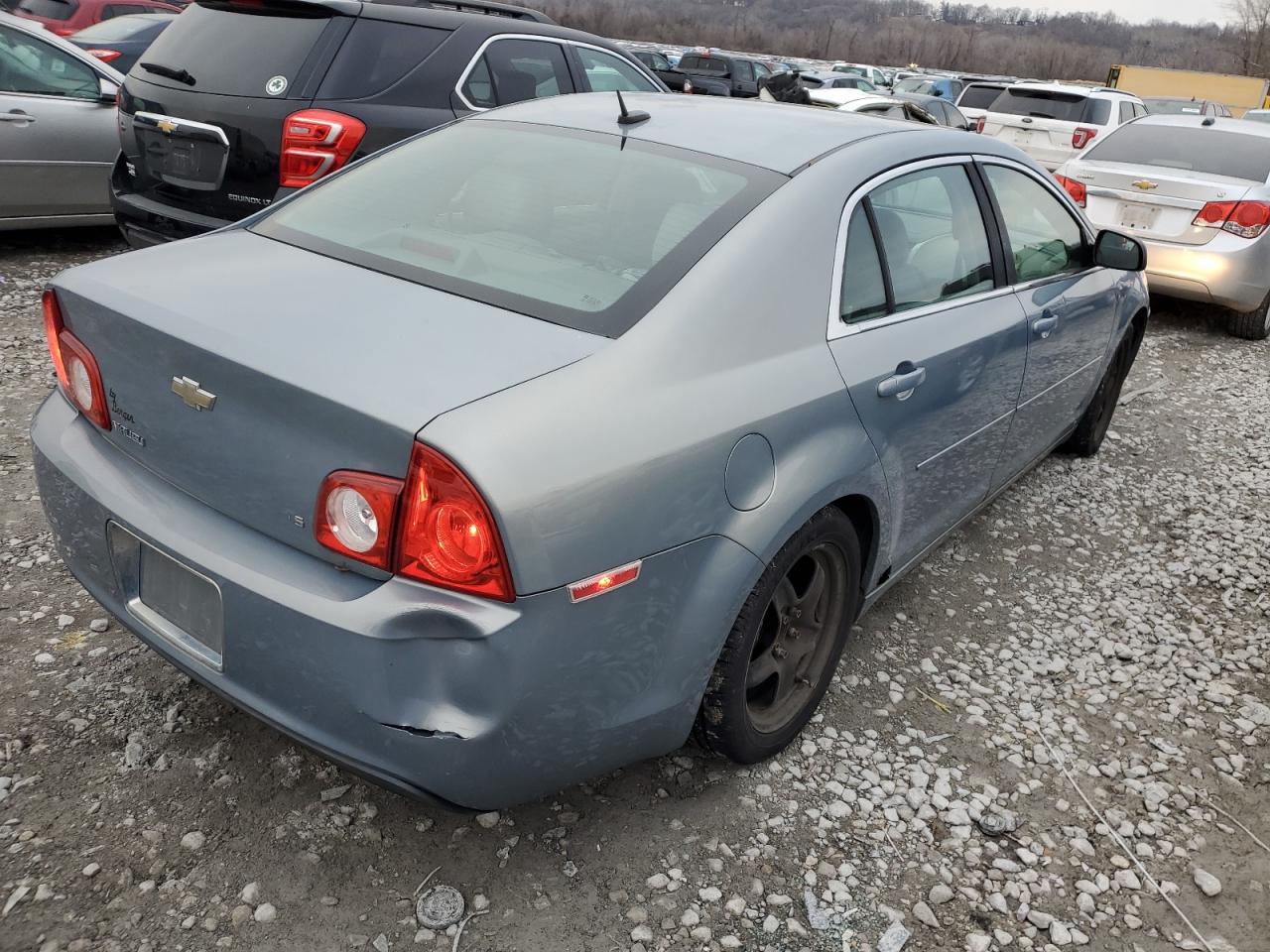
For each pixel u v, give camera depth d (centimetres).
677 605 205
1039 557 404
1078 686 319
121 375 211
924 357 276
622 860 229
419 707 178
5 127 610
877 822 250
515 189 256
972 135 338
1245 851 255
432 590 175
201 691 267
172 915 203
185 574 202
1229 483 501
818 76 2347
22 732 246
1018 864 243
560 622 182
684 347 209
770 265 231
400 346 193
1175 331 810
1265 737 302
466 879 220
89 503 216
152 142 513
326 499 180
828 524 245
